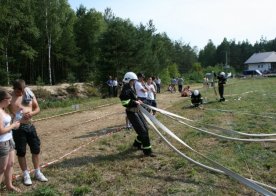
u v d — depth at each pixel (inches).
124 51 1459.2
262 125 469.7
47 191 244.7
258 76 2950.3
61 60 2326.5
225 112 617.3
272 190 245.6
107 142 394.6
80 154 349.7
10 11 1507.1
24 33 1812.3
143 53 1515.7
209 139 395.2
